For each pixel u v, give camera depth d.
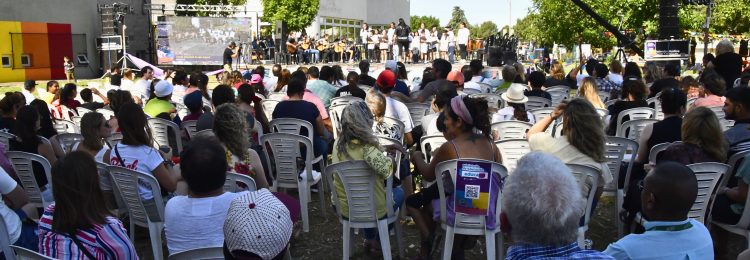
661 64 11.35
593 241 4.92
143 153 4.25
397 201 4.48
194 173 3.06
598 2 17.56
